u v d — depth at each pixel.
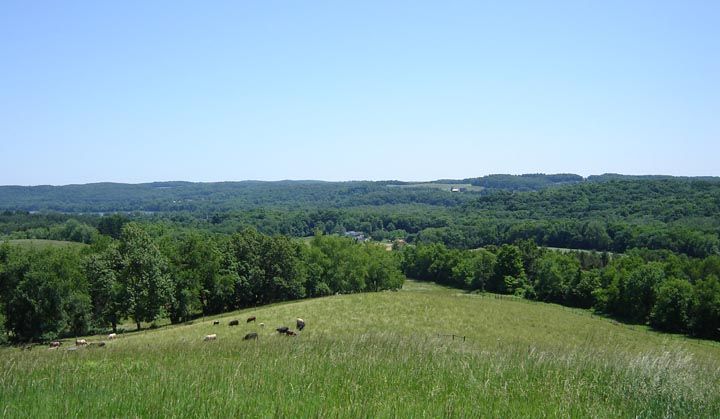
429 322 49.47
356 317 49.84
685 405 8.34
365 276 100.62
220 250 80.12
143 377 9.93
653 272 74.56
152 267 60.59
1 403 7.77
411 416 6.92
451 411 7.09
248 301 80.62
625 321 75.69
